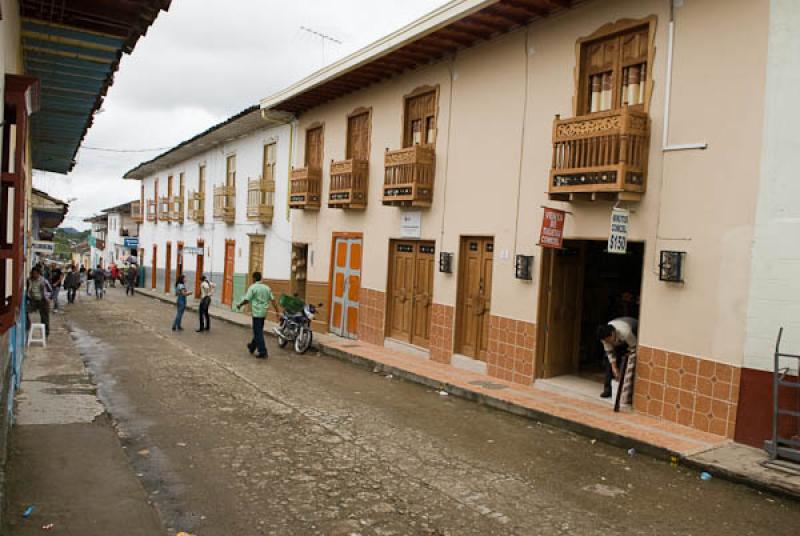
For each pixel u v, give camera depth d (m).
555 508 5.29
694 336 7.43
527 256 9.75
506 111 10.30
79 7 6.58
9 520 4.51
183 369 11.07
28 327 13.54
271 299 12.91
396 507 5.19
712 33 7.33
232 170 23.53
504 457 6.68
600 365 10.72
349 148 15.23
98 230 65.38
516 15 9.62
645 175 7.98
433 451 6.78
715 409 7.18
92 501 4.97
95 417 7.45
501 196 10.37
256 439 6.95
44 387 8.89
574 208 8.99
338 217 15.62
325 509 5.09
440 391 9.99
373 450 6.72
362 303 14.42
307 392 9.54
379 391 9.88
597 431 7.43
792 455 6.27
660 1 7.89
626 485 5.93
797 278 6.49
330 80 13.81
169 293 32.25
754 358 6.82
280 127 19.23
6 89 4.80
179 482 5.58
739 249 7.00
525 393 9.27
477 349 11.09
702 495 5.72
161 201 33.25
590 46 8.95
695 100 7.49
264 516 4.91
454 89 11.53
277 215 19.45
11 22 5.49
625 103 7.82
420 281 12.73
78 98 10.32
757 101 6.87
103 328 17.09
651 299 7.93
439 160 11.89
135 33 7.30
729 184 7.11
